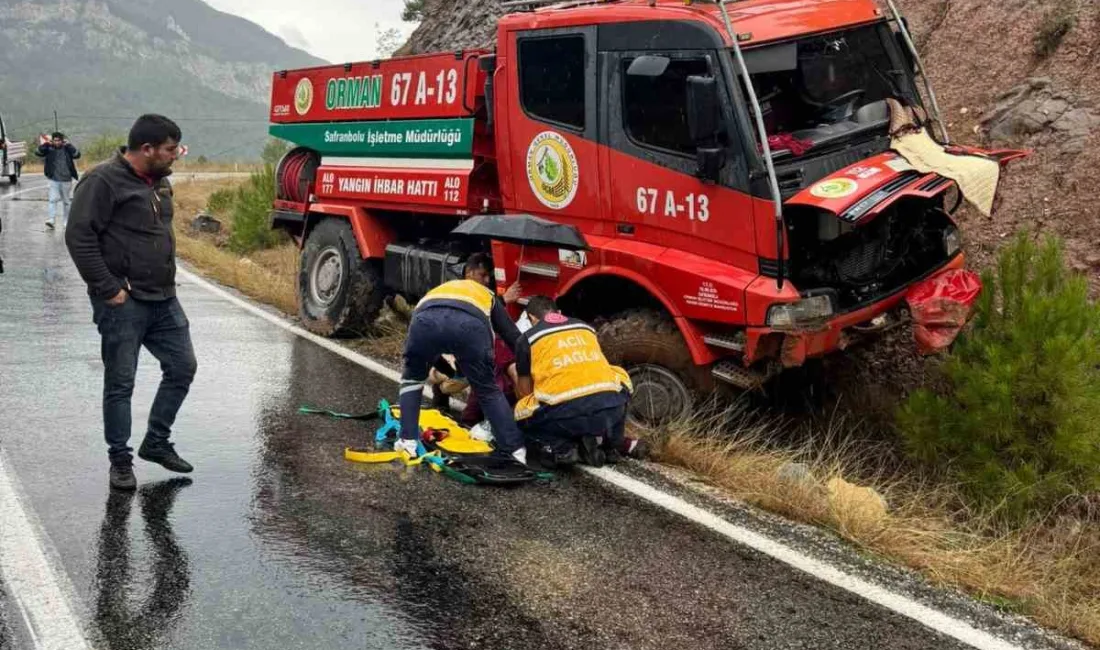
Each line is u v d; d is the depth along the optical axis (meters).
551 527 4.86
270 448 5.92
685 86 5.92
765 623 3.96
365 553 4.48
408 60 7.93
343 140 8.80
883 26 6.68
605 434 5.83
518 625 3.86
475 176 7.64
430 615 3.92
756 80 5.86
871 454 6.40
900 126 6.26
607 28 6.30
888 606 4.18
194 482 5.30
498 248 7.19
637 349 6.36
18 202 22.55
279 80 9.66
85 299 10.53
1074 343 5.46
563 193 6.70
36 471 5.33
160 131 4.96
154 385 7.24
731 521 5.04
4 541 4.43
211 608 3.90
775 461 5.83
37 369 7.45
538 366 5.74
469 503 5.15
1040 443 5.55
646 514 5.09
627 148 6.26
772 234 5.59
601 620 3.92
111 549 4.40
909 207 6.30
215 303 11.08
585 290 6.86
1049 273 5.91
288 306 10.82
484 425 6.17
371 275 8.97
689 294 5.97
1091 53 8.81
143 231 5.02
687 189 5.97
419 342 5.61
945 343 5.90
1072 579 4.89
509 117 7.00
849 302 6.12
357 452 5.79
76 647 3.56
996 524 5.43
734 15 5.93
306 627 3.79
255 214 16.17
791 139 5.88
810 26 6.13
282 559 4.38
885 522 5.03
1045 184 8.16
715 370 6.04
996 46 9.56
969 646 3.87
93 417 6.32
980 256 7.93
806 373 7.04
